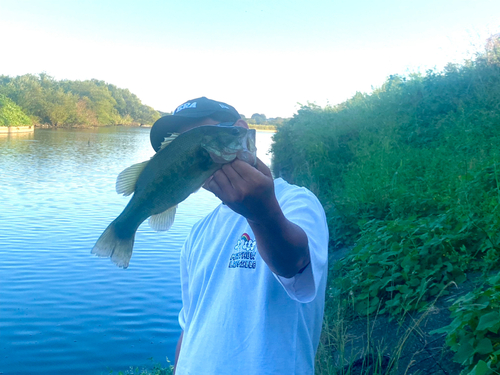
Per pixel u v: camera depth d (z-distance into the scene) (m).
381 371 3.34
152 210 1.73
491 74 11.16
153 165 1.74
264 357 1.63
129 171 1.80
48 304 6.98
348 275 5.18
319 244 1.67
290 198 1.85
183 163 1.63
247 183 1.35
